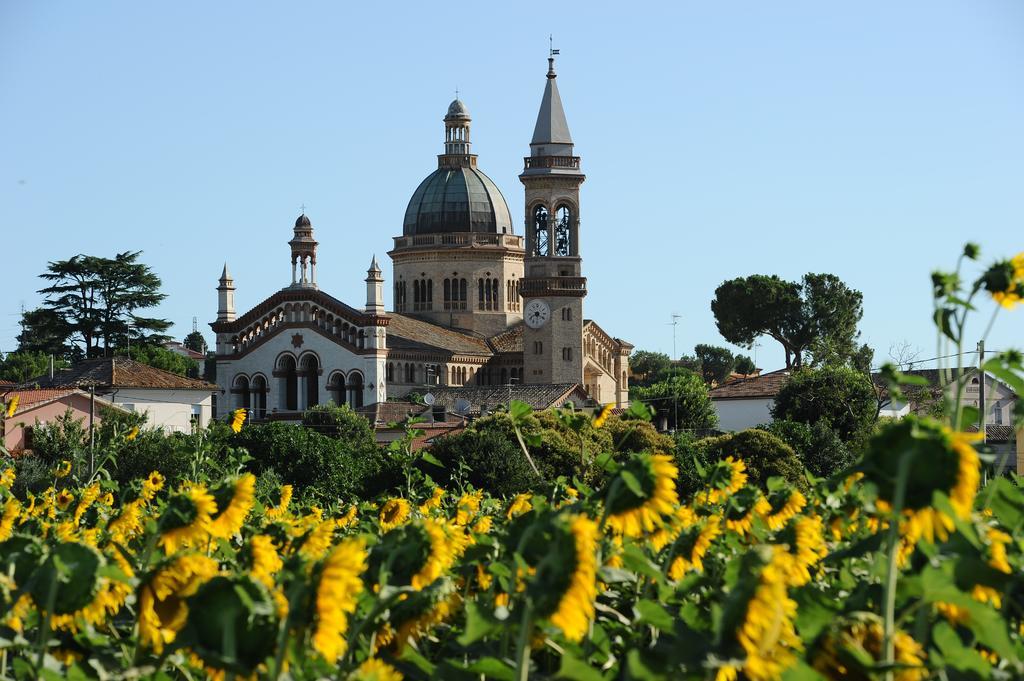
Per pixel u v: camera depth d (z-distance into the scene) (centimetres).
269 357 18612
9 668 1137
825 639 916
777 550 1012
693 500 1772
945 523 924
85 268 18962
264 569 1302
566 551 948
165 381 14575
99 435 7169
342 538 1783
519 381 19825
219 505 1241
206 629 965
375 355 17888
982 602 997
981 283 1211
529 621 947
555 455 7331
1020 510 1123
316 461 8562
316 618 929
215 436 3672
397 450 3541
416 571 1193
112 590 1089
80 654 1109
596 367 19912
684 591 1208
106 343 19050
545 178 18925
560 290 18775
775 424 9281
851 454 9238
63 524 1898
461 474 4081
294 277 18962
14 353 19788
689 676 876
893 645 936
